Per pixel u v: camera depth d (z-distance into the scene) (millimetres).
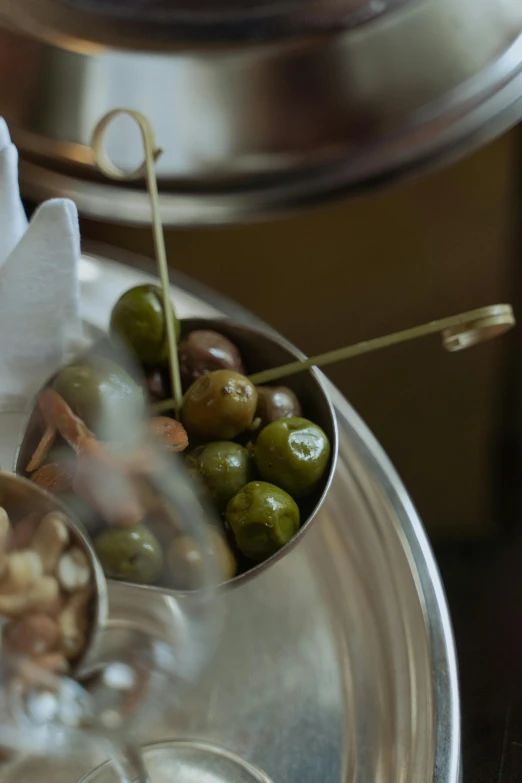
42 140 590
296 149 589
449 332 478
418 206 636
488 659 529
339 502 513
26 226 498
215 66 575
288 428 469
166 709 460
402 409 697
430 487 689
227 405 471
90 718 427
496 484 684
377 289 666
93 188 594
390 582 493
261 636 486
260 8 577
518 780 480
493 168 627
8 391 505
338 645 483
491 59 603
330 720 469
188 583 454
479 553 613
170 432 468
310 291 667
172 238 648
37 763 459
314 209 593
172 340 483
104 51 574
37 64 581
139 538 452
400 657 477
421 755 455
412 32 589
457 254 655
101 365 481
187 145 583
